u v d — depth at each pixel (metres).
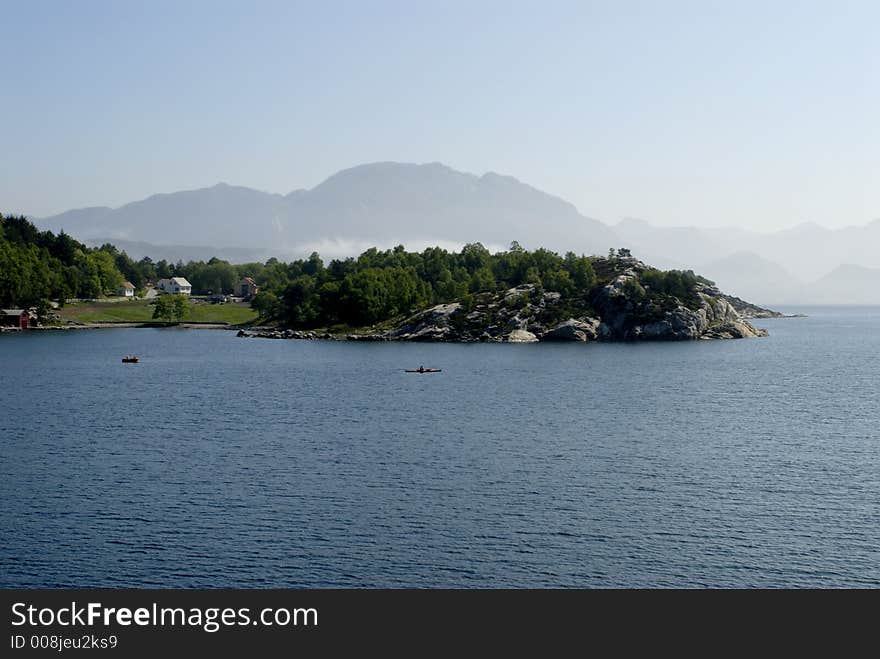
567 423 121.44
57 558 63.81
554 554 65.12
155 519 72.31
